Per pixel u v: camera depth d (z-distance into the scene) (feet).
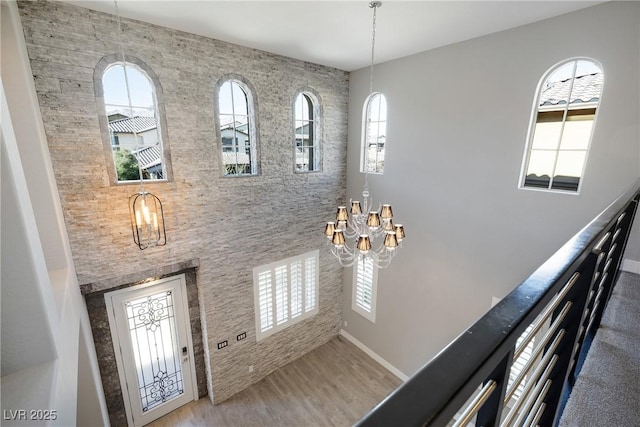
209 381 15.72
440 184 14.66
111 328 12.88
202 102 12.91
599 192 10.27
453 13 10.44
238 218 14.93
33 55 9.30
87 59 10.18
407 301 17.04
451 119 13.80
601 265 4.18
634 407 4.20
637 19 8.98
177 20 11.02
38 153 8.41
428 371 1.29
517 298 1.90
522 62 11.39
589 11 9.77
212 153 13.53
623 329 5.77
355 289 20.01
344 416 15.21
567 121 11.27
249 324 16.42
